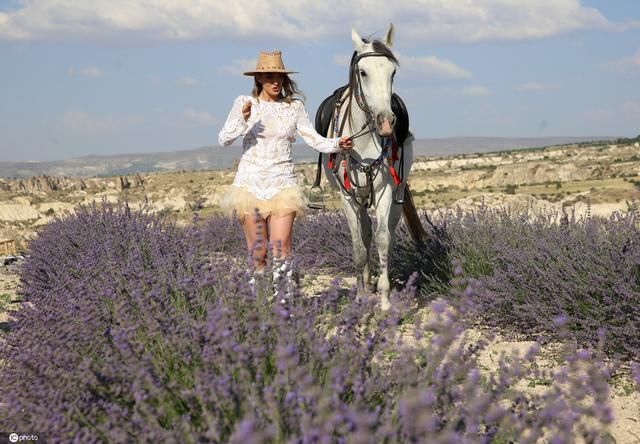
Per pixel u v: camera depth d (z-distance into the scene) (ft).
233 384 7.97
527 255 18.20
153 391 8.38
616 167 633.61
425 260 22.49
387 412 7.86
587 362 13.84
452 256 21.44
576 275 16.10
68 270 19.57
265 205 17.04
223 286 11.70
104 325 11.50
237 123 17.01
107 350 10.15
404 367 8.57
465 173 639.76
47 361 9.95
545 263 17.52
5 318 20.43
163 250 17.10
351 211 20.15
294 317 10.23
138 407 8.59
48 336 11.30
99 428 8.20
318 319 11.43
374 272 26.53
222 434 7.62
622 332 14.51
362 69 18.39
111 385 9.42
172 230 18.97
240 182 17.29
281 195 17.10
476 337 16.72
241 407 7.80
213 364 9.04
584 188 513.04
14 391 9.64
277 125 17.21
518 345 16.19
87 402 8.99
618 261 15.92
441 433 7.79
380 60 18.30
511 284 17.66
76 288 13.67
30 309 12.89
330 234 30.42
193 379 9.16
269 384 8.70
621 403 12.39
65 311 11.96
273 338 9.86
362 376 9.11
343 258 28.37
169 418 8.62
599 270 16.02
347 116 19.74
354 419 6.30
